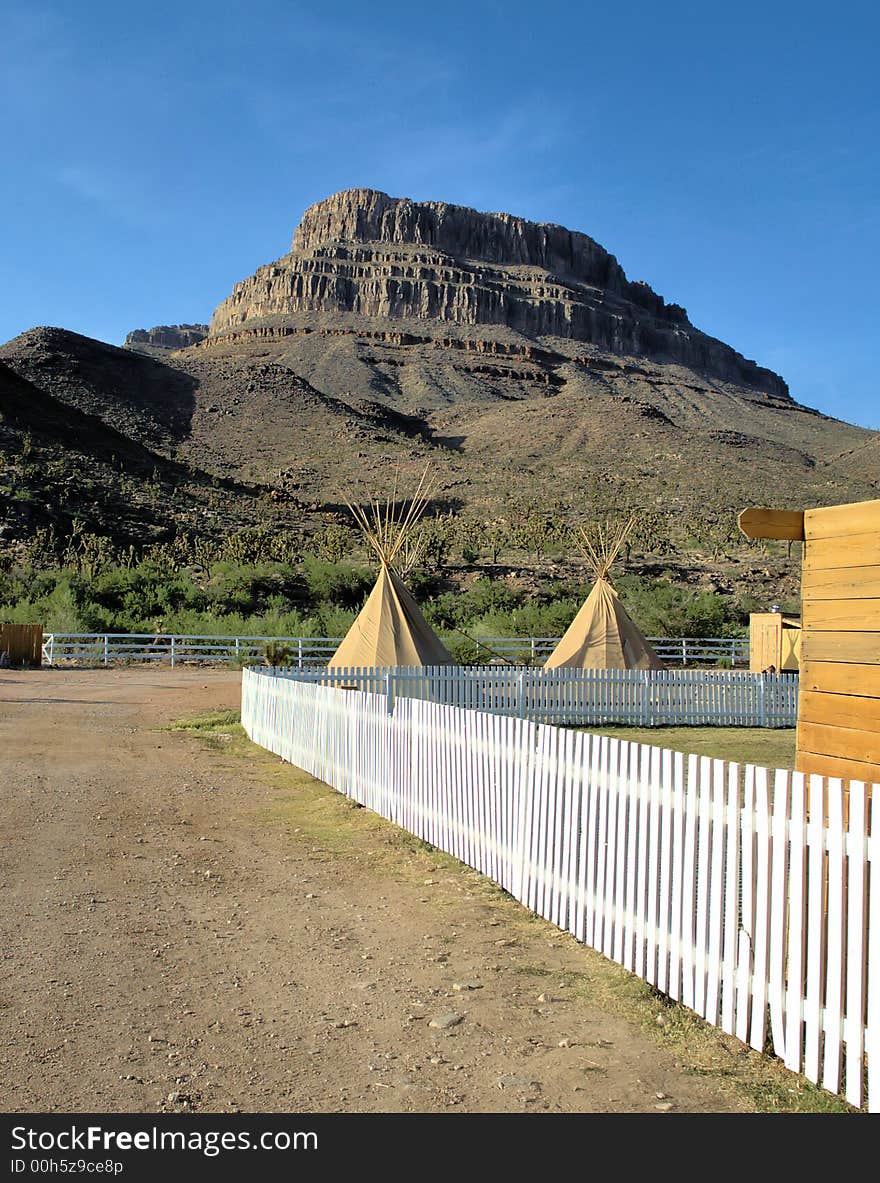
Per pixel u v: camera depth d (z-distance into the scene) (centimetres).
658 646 3962
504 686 1891
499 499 9975
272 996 526
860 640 596
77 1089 419
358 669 1770
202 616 4328
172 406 14775
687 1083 431
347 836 912
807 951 459
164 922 648
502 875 735
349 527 8112
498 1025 490
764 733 1883
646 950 550
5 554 5131
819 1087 427
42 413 8675
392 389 19162
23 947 592
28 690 2344
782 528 647
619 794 583
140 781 1173
